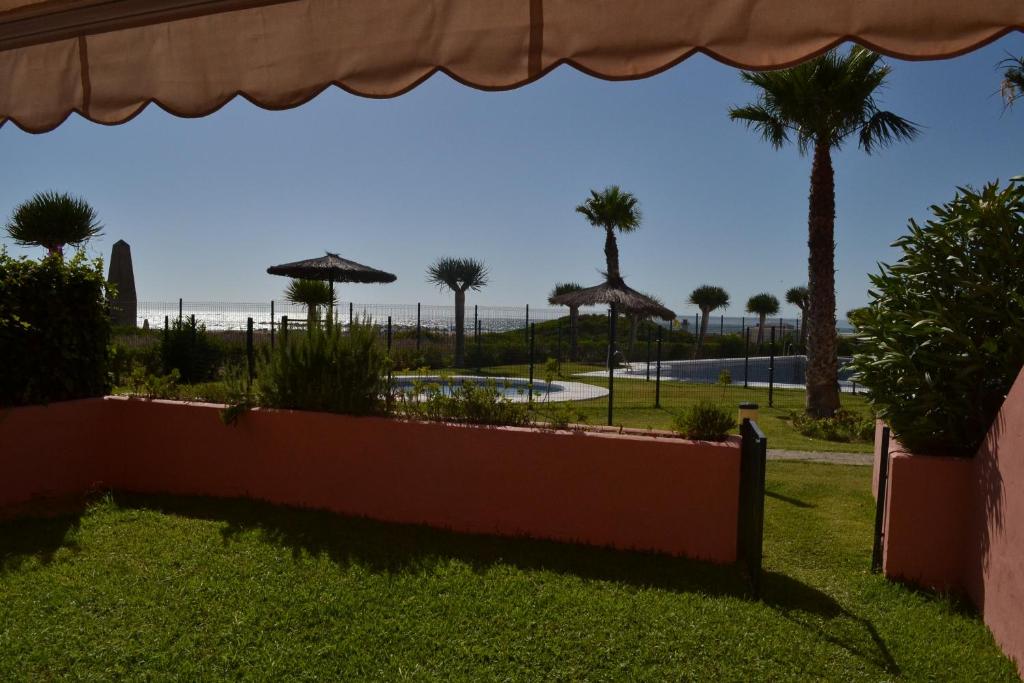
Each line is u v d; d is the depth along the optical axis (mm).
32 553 4375
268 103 2135
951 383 4410
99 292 6480
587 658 3145
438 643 3244
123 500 5789
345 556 4391
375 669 3006
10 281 5648
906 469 4352
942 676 3113
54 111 2436
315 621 3447
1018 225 4410
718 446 4617
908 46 1582
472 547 4691
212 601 3641
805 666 3160
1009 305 4332
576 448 4867
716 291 43938
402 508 5293
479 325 19938
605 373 21984
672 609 3703
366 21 1999
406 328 19766
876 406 4719
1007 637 3332
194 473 6043
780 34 1654
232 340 16781
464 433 5125
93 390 6484
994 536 3652
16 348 5742
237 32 2152
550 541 4891
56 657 3023
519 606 3686
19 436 5668
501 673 3006
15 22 2299
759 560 3984
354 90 2021
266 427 5758
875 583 4305
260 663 3029
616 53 1773
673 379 21938
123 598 3652
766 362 26625
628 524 4770
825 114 12875
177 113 2252
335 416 5527
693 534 4656
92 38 2350
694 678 3012
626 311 20562
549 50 1827
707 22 1698
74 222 14680
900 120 12969
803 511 6141
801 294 44969
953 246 4516
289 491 5676
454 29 1908
